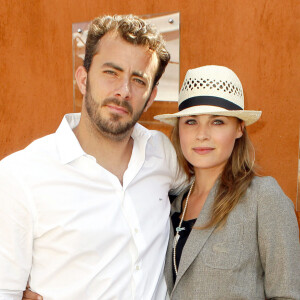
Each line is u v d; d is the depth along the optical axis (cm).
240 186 113
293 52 158
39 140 118
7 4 229
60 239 107
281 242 105
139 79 113
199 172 128
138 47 111
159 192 128
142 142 125
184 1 177
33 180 106
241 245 108
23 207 104
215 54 174
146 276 115
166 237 124
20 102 239
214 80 116
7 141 248
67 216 107
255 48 165
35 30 224
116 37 110
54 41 220
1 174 105
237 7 166
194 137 119
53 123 230
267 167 170
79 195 110
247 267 109
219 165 123
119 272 110
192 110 116
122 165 125
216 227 112
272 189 109
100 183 114
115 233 111
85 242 107
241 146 123
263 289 112
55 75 223
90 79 113
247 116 115
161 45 118
